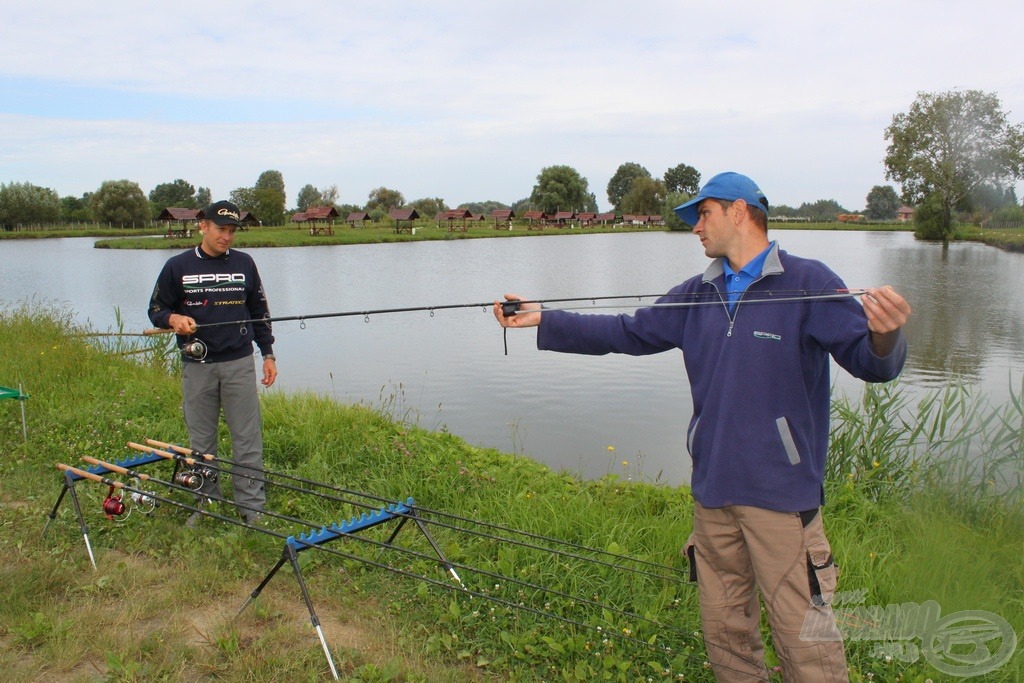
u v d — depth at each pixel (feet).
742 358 8.93
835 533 15.07
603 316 10.71
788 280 8.89
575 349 10.89
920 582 12.76
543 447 27.35
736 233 9.37
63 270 107.86
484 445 27.25
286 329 54.49
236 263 16.62
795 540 8.71
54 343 32.78
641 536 15.14
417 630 12.11
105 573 13.75
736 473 8.90
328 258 134.21
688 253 150.30
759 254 9.27
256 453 16.87
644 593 12.71
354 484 18.57
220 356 16.43
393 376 38.63
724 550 9.39
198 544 14.71
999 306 60.59
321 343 48.37
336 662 11.19
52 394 25.17
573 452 26.81
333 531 12.82
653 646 11.07
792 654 8.74
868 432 20.72
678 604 12.41
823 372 9.09
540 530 15.35
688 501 18.01
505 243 197.16
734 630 9.57
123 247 164.96
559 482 19.70
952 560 13.61
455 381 37.40
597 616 12.17
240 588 13.35
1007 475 19.72
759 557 8.86
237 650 11.44
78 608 12.50
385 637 11.89
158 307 16.49
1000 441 19.92
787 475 8.73
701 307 9.71
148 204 286.25
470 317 59.88
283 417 23.62
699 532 9.61
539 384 36.73
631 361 41.96
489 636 11.97
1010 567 13.99
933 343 45.78
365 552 14.24
